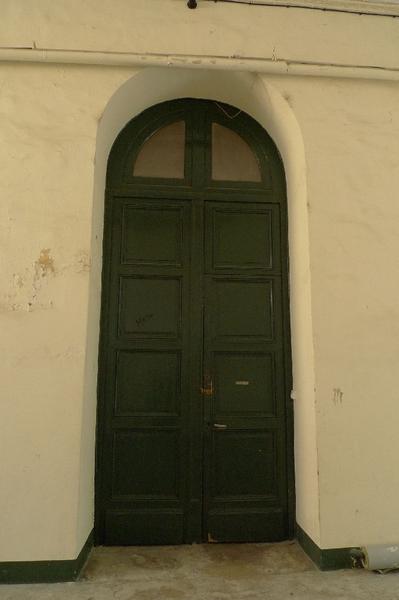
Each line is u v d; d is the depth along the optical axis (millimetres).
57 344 2453
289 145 2996
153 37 2748
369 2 2918
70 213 2572
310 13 2891
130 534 2740
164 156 3148
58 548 2318
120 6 2764
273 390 2945
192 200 3084
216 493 2826
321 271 2664
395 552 2406
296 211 2920
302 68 2787
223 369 2939
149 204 3047
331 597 2189
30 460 2357
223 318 2980
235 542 2785
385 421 2570
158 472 2809
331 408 2547
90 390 2615
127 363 2877
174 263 2996
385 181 2807
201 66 2752
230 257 3047
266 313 3014
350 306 2648
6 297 2461
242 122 3244
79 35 2699
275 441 2902
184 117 3211
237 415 2898
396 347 2643
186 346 2922
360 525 2477
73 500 2352
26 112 2637
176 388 2887
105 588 2254
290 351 2980
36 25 2678
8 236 2514
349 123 2840
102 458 2781
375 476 2521
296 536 2811
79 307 2494
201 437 2857
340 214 2734
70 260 2533
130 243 2986
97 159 2705
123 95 2828
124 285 2941
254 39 2820
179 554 2623
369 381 2594
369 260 2709
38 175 2586
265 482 2861
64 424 2396
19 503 2328
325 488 2482
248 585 2293
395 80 2898
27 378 2410
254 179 3178
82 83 2703
